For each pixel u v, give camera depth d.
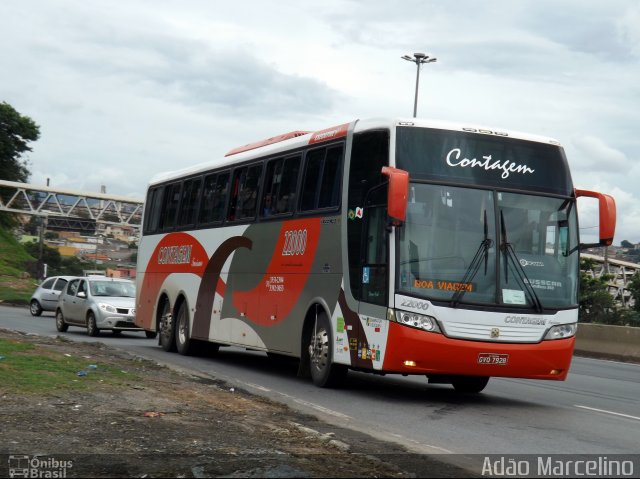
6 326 29.59
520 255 12.76
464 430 10.47
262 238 16.84
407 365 12.30
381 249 12.76
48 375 12.05
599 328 26.38
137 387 11.98
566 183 13.37
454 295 12.40
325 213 14.52
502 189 12.93
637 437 10.33
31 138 88.31
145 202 24.52
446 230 12.59
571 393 15.56
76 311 27.41
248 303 17.22
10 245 82.75
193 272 20.28
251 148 18.36
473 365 12.37
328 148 14.77
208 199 19.84
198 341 20.48
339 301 13.82
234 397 12.19
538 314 12.66
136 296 24.34
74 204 81.81
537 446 9.44
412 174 12.67
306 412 11.54
